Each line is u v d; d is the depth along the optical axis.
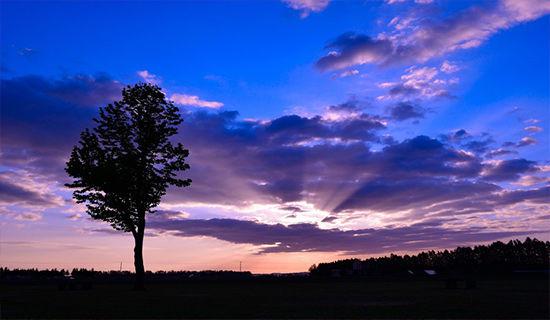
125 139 48.00
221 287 54.78
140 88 48.47
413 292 38.12
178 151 48.78
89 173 45.84
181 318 18.17
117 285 64.38
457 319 17.23
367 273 137.75
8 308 22.95
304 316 18.75
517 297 29.88
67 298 31.48
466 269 127.56
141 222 48.03
